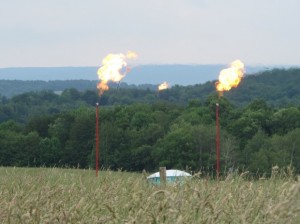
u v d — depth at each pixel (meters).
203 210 11.94
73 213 12.06
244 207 13.18
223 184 15.87
